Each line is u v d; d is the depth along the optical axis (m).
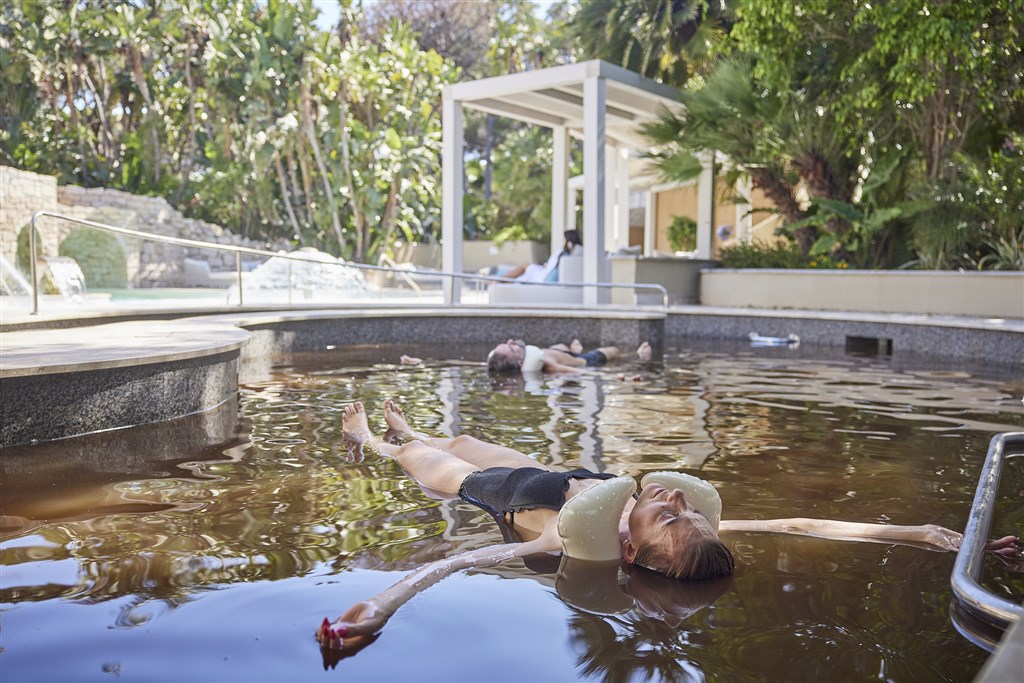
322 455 3.95
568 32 19.59
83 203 22.14
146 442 4.20
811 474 3.62
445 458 3.65
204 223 25.39
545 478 2.90
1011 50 10.26
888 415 5.17
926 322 9.45
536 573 2.40
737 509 3.08
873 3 10.13
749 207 20.11
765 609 2.14
